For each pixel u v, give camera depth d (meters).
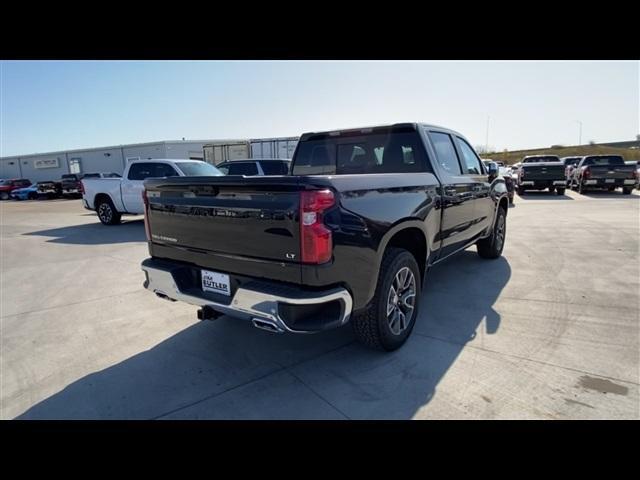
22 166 44.12
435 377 2.81
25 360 3.25
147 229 3.36
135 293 5.00
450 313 3.98
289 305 2.36
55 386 2.83
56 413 2.53
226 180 2.58
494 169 5.58
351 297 2.58
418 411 2.44
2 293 5.12
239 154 25.66
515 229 8.94
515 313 3.94
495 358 3.05
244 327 3.81
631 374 2.79
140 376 2.94
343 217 2.49
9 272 6.25
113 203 11.28
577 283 4.85
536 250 6.76
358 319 3.00
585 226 9.14
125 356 3.27
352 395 2.63
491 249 5.98
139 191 10.67
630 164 18.53
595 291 4.54
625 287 4.66
